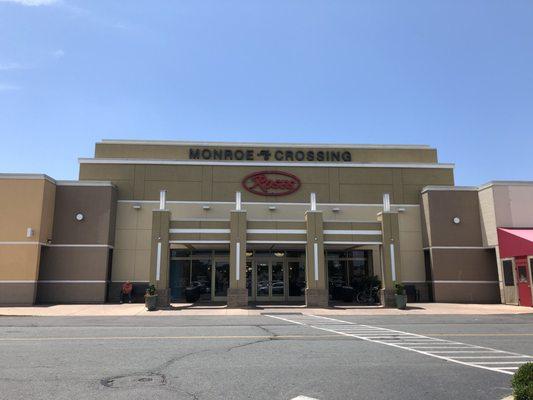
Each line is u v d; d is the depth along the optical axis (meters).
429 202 28.53
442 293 27.52
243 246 24.67
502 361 9.35
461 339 12.52
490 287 27.56
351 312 21.80
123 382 7.33
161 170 29.34
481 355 10.02
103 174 29.08
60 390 6.82
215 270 28.83
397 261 25.30
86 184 27.30
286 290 28.72
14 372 8.02
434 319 18.53
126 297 27.02
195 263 28.88
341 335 13.12
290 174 29.92
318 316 19.83
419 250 29.36
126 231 28.33
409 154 32.31
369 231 25.77
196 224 25.03
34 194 25.44
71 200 27.05
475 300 27.41
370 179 30.17
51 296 26.02
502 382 7.57
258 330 14.26
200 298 28.48
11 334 13.15
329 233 25.55
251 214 29.27
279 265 28.98
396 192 30.11
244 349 10.49
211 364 8.74
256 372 8.08
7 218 25.09
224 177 29.59
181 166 29.50
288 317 19.27
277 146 31.69
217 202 29.25
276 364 8.78
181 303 27.00
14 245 24.91
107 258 26.80
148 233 28.42
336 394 6.73
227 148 31.34
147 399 6.38
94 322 17.00
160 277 24.25
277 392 6.79
